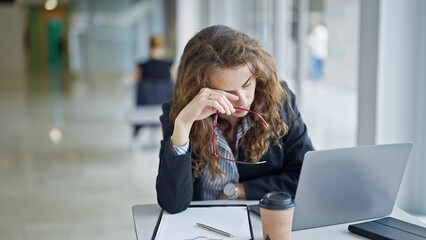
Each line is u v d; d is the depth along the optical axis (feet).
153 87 18.35
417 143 7.32
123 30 57.62
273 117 5.19
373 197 4.54
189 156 4.81
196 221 4.66
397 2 7.13
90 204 12.39
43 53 68.03
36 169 15.88
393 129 7.38
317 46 13.12
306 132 5.58
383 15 7.15
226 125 5.41
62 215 11.63
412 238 4.08
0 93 37.70
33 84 44.34
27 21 64.28
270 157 5.48
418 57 7.23
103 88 40.16
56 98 34.01
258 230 4.42
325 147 12.96
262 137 5.23
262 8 19.30
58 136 21.16
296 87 14.65
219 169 5.35
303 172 4.13
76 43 58.18
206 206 5.11
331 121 12.46
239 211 4.91
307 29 13.80
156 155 17.62
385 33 7.19
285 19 15.79
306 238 4.23
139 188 13.69
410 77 7.29
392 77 7.29
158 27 55.06
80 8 57.82
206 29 4.98
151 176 14.89
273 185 5.37
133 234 10.39
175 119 4.87
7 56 59.88
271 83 5.02
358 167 4.31
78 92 37.47
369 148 4.27
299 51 14.26
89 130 22.36
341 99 11.80
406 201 7.45
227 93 4.64
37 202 12.60
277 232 3.91
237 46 4.67
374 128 7.41
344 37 11.44
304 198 4.25
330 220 4.46
